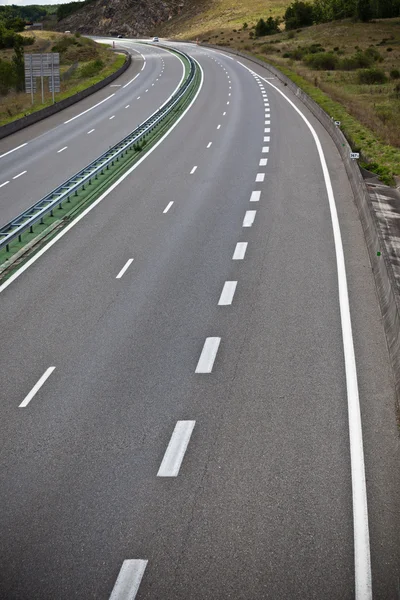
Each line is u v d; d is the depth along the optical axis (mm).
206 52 102188
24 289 17828
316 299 16047
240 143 36969
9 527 8945
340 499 9172
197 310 15766
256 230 21828
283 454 10242
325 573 7906
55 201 25141
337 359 13102
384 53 87375
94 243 21469
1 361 13758
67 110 54344
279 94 55938
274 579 7848
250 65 81062
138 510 9141
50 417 11602
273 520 8820
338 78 68062
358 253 19203
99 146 38500
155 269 18734
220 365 13117
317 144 35500
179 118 47031
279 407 11539
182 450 10469
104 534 8719
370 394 11812
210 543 8461
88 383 12695
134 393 12250
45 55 56938
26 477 10000
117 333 14789
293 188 27000
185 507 9156
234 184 28141
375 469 9781
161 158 34406
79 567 8180
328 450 10281
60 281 18266
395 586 7684
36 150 38812
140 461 10242
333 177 28484
